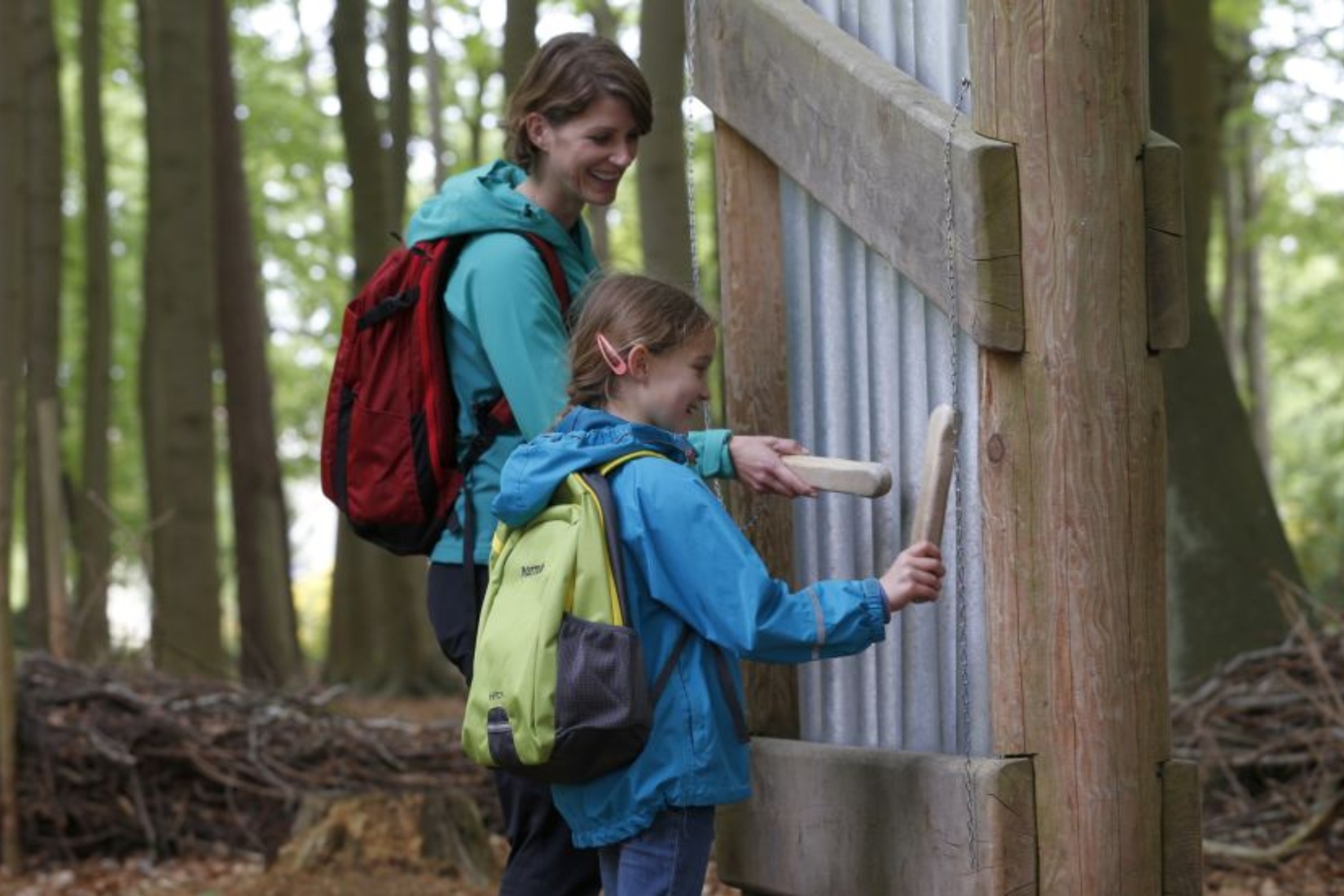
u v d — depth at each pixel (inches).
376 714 460.4
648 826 106.7
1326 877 211.3
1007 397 107.7
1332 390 1002.1
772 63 127.7
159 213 445.1
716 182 136.6
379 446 123.5
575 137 121.6
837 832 122.5
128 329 803.4
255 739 272.1
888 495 119.0
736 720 108.2
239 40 715.4
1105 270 106.7
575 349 112.8
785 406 132.0
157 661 398.0
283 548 541.3
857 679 124.4
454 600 123.6
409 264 123.3
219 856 259.3
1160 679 108.9
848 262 123.0
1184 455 297.6
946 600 114.0
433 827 229.0
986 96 108.0
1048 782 107.7
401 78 488.4
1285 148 744.3
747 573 103.5
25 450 524.1
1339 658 243.9
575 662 103.8
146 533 404.5
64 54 690.2
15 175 447.8
